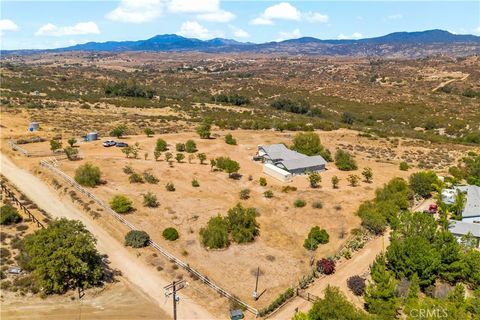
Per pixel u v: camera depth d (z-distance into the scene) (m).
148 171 76.56
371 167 86.62
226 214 60.81
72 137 99.56
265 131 119.88
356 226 58.69
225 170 78.31
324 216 61.41
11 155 82.19
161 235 53.94
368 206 61.97
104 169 76.00
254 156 88.56
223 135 110.88
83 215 58.53
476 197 62.16
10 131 100.31
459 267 43.91
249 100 199.12
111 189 67.12
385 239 55.19
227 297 42.06
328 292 36.00
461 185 70.69
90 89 199.00
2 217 52.56
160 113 148.00
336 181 72.69
